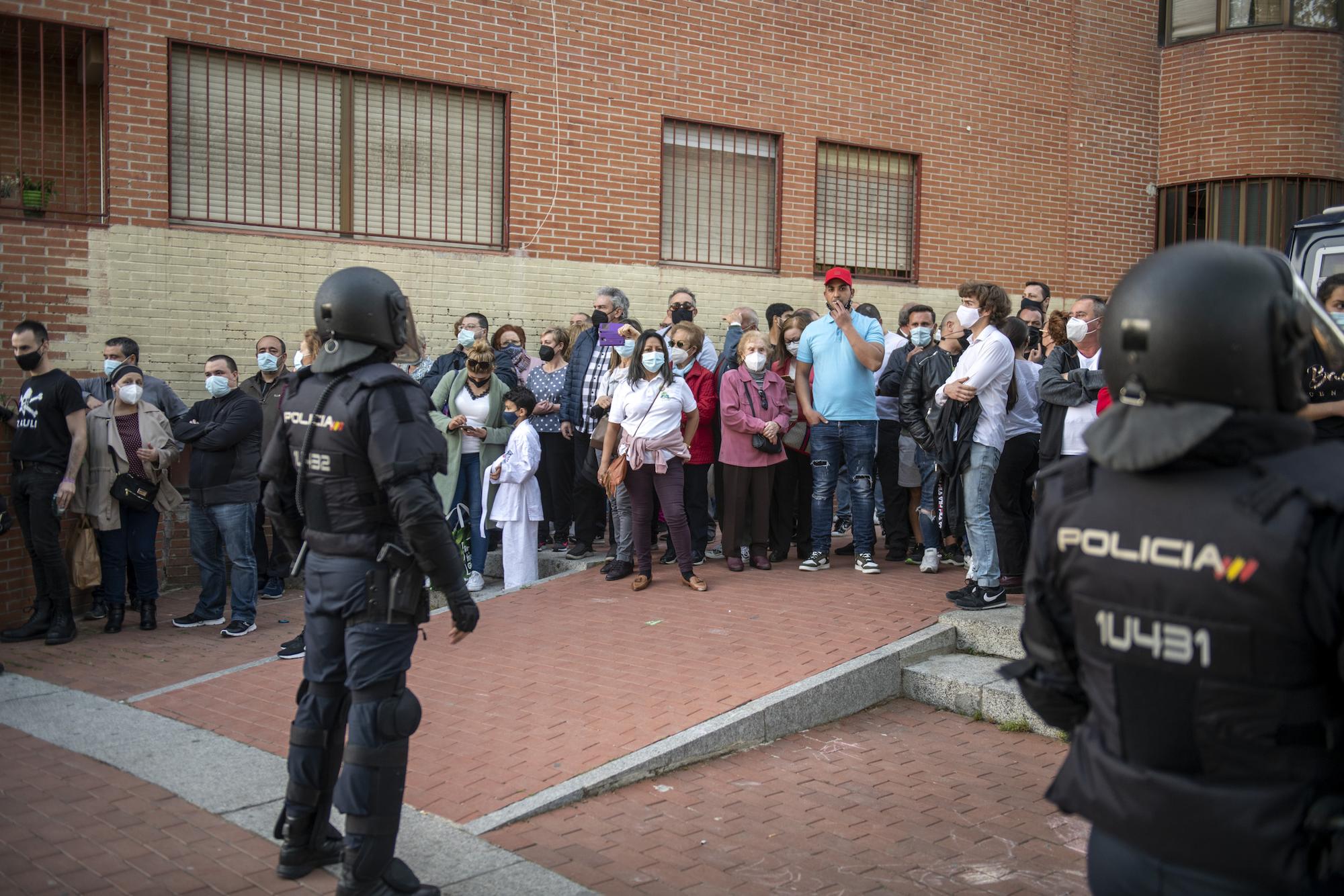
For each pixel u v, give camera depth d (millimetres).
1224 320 1981
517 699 5609
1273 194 13430
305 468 3729
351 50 9461
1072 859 4148
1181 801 1938
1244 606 1860
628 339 8352
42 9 8258
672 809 4555
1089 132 13578
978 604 6637
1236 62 13492
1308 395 4652
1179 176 13969
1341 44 13539
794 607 7027
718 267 11312
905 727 5637
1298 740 1882
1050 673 2303
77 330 8438
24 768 4867
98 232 8500
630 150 10688
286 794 3887
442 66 9836
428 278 9820
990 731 5590
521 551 8312
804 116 11633
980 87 12750
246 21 9031
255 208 9227
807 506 8625
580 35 10414
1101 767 2082
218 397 7645
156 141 8695
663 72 10828
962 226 12719
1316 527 1855
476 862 3961
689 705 5410
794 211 11625
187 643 7332
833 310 7793
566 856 4094
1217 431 1970
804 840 4277
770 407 8008
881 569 8148
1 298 8133
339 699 3799
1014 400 6715
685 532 7613
